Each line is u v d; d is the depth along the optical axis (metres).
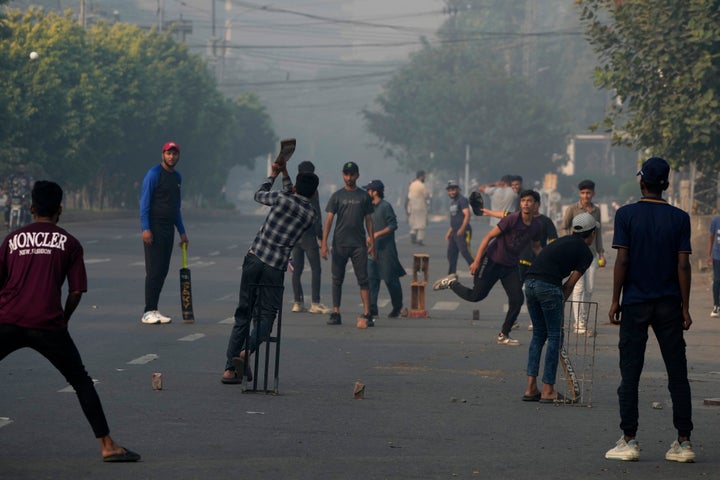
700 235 53.69
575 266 20.17
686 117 46.19
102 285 41.00
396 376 22.69
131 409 18.19
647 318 15.62
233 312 33.94
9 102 83.75
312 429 16.98
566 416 18.80
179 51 125.19
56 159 91.12
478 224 125.62
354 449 15.66
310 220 21.19
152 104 111.50
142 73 108.69
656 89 47.97
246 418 17.69
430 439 16.55
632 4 47.25
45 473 13.72
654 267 15.69
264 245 21.02
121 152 108.69
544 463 15.12
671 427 17.98
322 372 22.98
